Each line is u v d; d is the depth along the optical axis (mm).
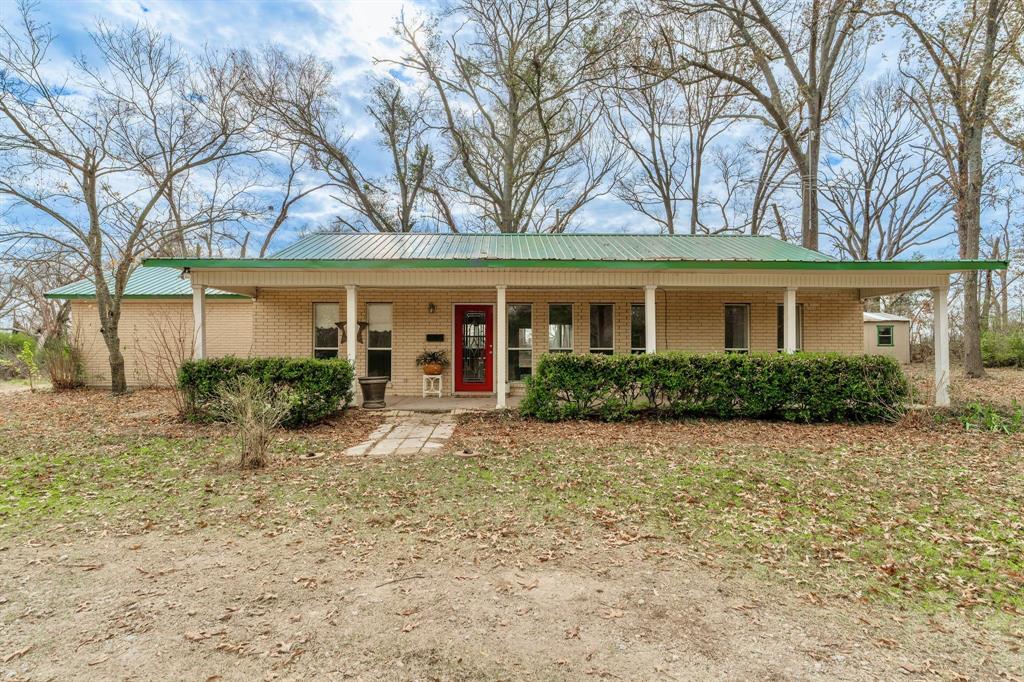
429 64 22531
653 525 4164
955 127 15984
